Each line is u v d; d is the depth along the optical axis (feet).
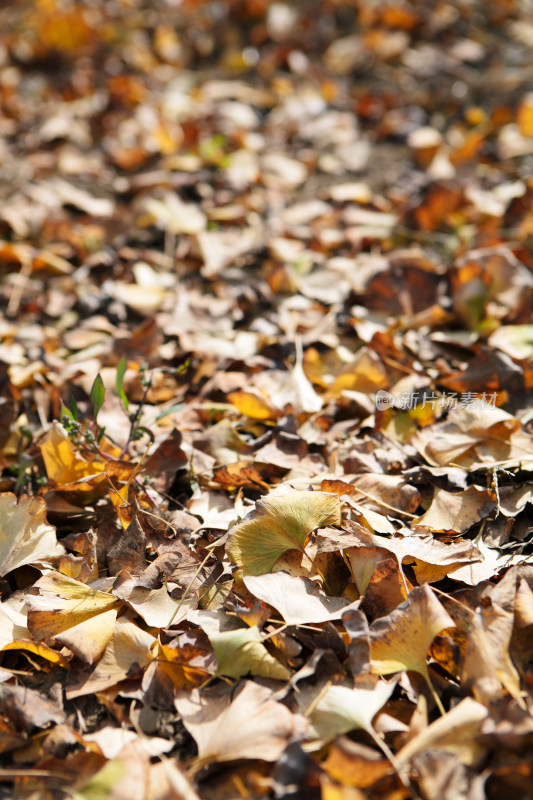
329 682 2.60
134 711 2.62
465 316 3.43
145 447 3.06
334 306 3.55
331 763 2.46
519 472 2.97
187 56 6.46
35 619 2.69
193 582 2.78
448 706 2.61
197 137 4.99
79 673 2.67
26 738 2.57
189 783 2.50
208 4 6.80
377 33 6.12
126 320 3.62
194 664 2.64
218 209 4.30
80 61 6.35
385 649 2.62
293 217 4.27
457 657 2.62
